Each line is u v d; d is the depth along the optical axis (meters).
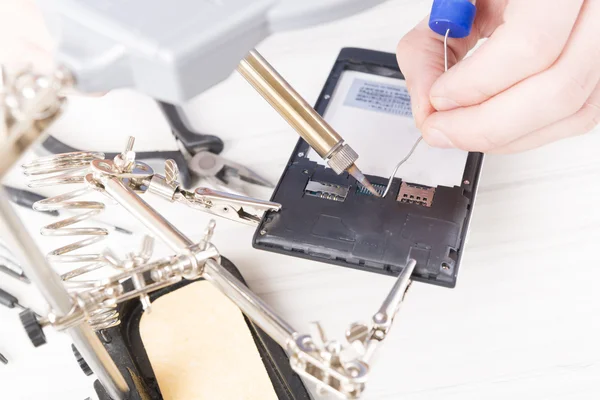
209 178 0.81
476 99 0.65
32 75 0.33
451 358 0.67
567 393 0.63
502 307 0.70
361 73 0.83
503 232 0.75
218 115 0.91
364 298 0.72
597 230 0.74
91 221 0.80
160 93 0.34
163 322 0.67
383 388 0.65
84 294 0.43
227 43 0.34
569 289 0.70
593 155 0.82
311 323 0.38
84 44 0.33
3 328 0.72
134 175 0.53
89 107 0.93
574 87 0.62
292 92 0.53
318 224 0.66
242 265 0.75
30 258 0.39
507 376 0.65
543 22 0.61
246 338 0.65
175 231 0.47
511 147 0.71
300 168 0.72
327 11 0.35
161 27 0.33
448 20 0.63
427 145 0.73
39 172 0.53
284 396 0.61
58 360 0.69
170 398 0.61
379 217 0.67
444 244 0.64
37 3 0.34
